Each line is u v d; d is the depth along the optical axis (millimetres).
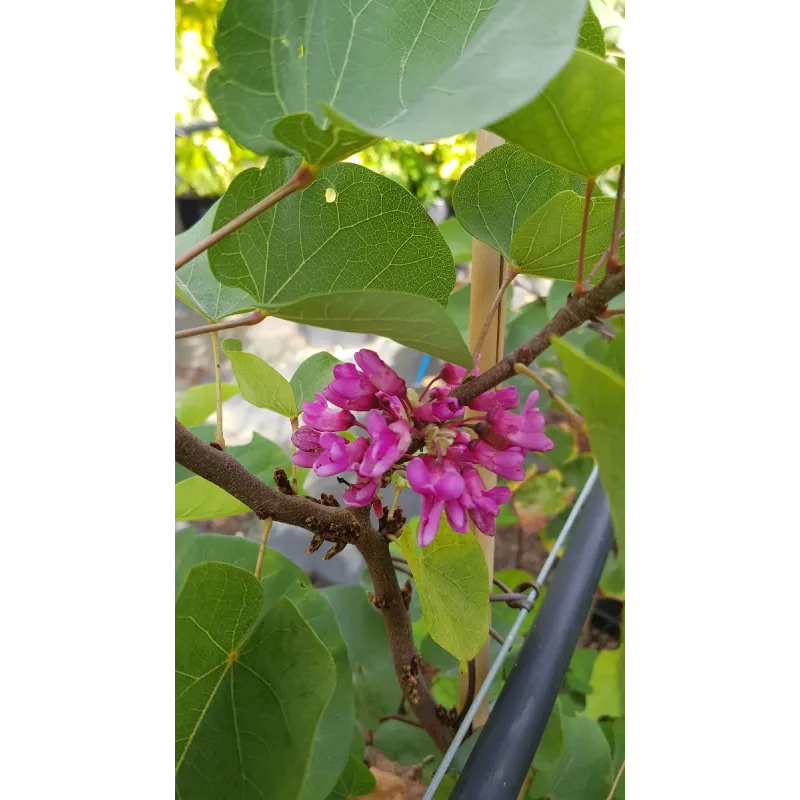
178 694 171
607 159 149
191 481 211
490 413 177
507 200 203
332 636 227
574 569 217
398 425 167
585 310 161
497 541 615
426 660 315
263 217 187
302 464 190
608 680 348
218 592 172
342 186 185
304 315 147
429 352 156
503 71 125
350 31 156
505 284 200
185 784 167
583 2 125
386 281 193
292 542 609
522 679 191
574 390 127
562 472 447
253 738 167
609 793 283
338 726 216
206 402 309
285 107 158
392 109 151
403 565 300
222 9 151
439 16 150
